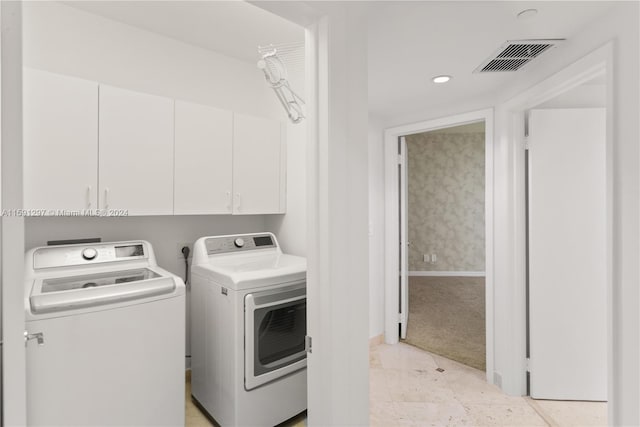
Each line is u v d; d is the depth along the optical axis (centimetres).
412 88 233
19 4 70
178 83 238
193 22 213
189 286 250
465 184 595
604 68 152
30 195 162
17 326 76
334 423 112
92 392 150
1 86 68
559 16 145
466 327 361
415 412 214
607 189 138
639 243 125
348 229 116
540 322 224
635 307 126
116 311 156
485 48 175
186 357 250
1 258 74
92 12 203
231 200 234
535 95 198
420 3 135
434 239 599
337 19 112
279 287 197
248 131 243
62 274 179
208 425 202
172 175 207
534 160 221
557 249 221
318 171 113
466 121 260
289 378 204
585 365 221
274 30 222
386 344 321
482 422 204
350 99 117
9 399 76
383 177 317
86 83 178
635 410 127
